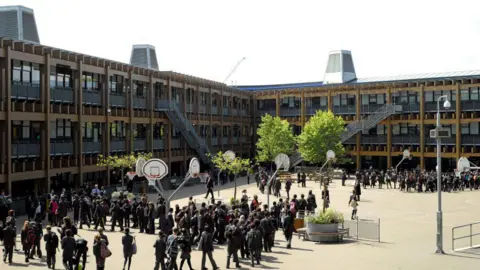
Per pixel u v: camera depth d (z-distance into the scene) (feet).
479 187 189.26
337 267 70.23
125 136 191.42
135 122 194.49
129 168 175.11
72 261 61.46
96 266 65.72
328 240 89.97
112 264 71.51
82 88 165.99
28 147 140.56
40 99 145.28
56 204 103.09
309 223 91.56
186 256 64.54
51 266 68.49
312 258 76.07
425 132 249.14
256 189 182.29
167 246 64.64
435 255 79.66
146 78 202.80
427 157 250.57
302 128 281.95
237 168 157.99
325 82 359.66
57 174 152.76
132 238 65.67
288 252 80.64
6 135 129.49
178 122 219.20
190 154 235.20
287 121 269.44
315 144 229.86
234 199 125.08
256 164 263.49
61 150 153.58
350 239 93.81
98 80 175.52
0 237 82.43
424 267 71.00
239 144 290.56
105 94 175.94
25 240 71.31
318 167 248.73
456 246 88.28
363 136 265.95
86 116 164.35
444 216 122.93
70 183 157.38
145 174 93.91
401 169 258.78
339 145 232.12
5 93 130.11
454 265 72.28
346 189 183.01
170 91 220.02
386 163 264.31
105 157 174.29
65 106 153.69
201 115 249.96
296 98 291.79
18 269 67.26
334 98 275.80
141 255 77.10
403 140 254.88
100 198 104.99
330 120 230.89
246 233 74.84
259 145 248.32
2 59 130.52
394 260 75.25
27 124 143.84
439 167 83.10
